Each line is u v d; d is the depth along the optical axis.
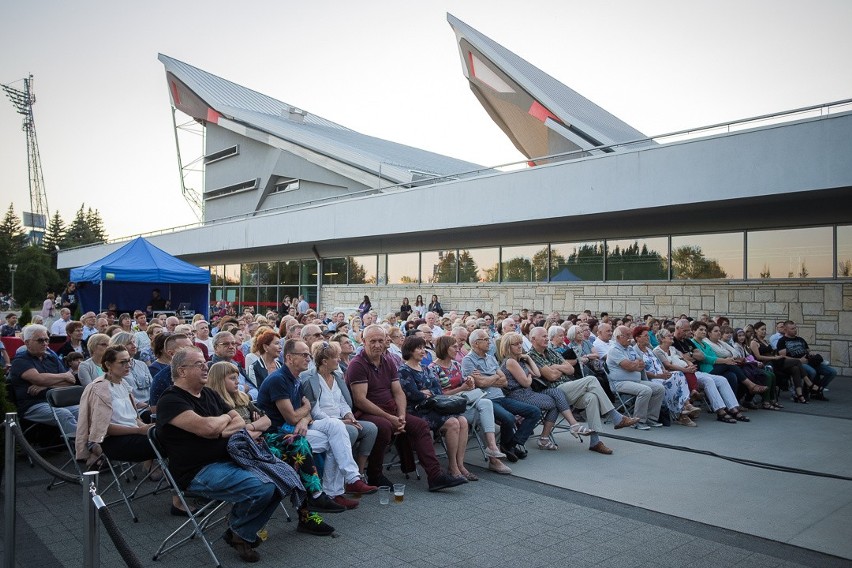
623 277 18.16
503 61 25.19
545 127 28.69
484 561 4.23
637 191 15.77
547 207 17.73
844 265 14.26
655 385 8.84
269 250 31.75
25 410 6.54
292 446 5.11
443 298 23.23
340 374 6.12
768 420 9.55
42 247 92.56
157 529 4.85
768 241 15.44
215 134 40.72
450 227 20.47
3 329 13.80
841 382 13.51
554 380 7.77
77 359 7.30
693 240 16.77
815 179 12.95
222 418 4.48
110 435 5.21
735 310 15.85
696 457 7.17
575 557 4.30
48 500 5.52
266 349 7.00
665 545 4.53
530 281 20.55
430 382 6.56
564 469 6.66
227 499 4.21
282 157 35.12
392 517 5.13
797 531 4.83
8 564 3.96
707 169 14.52
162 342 6.82
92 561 2.96
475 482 6.18
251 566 4.13
